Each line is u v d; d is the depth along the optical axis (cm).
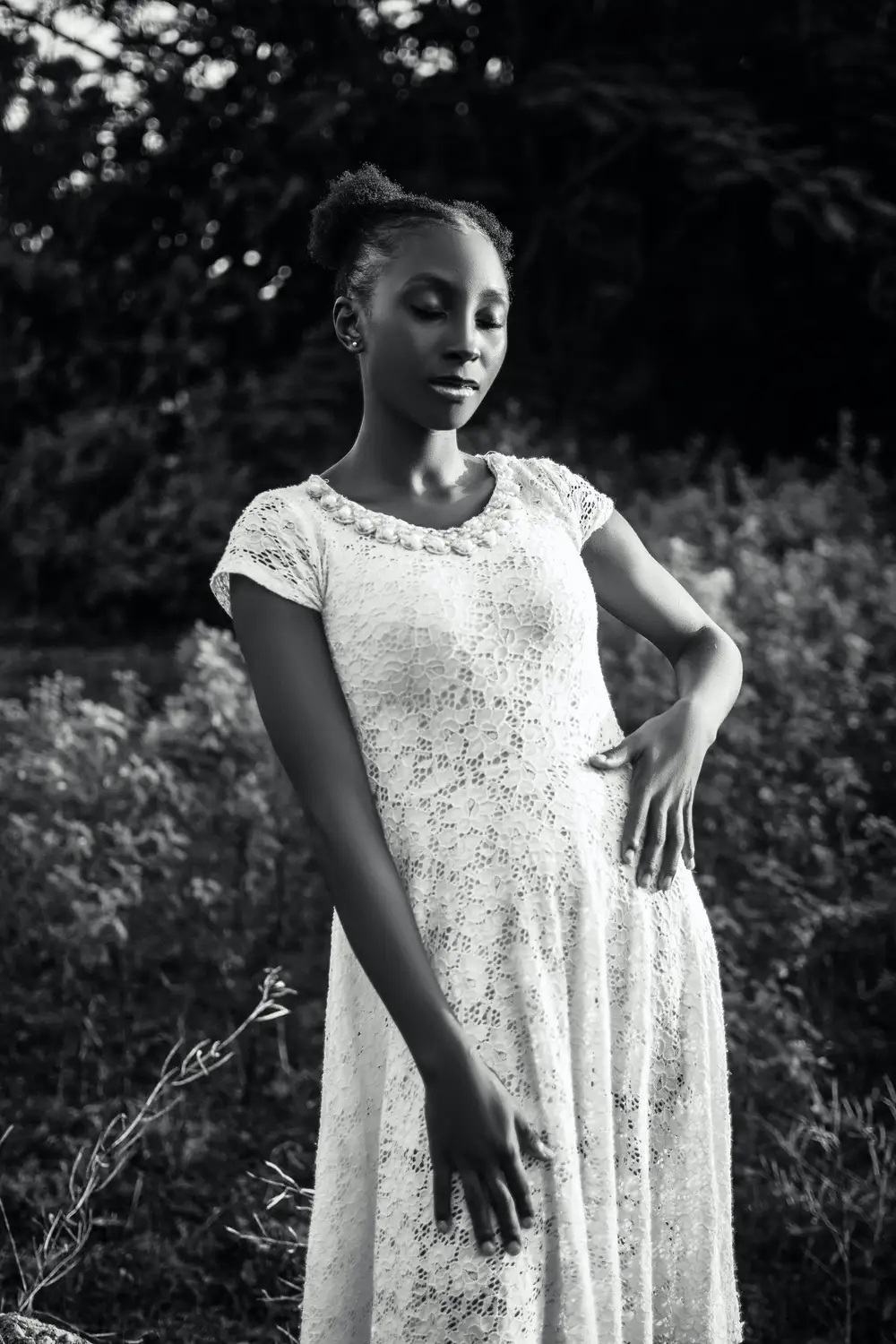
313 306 1076
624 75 1015
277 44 1046
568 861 174
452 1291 166
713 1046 193
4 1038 405
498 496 183
